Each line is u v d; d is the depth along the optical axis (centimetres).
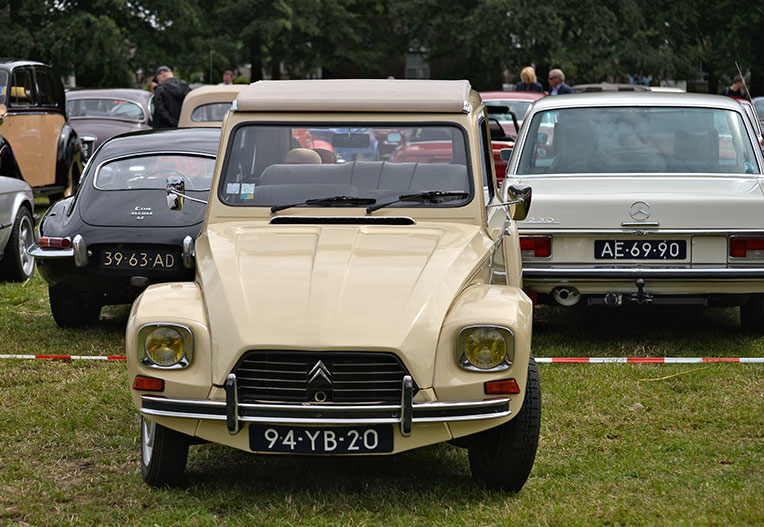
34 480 550
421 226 585
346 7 3938
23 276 1155
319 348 474
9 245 1129
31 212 1188
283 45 3853
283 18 3722
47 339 882
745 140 867
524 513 494
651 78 3822
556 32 3541
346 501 515
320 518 492
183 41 3669
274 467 570
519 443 505
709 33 3900
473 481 539
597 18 3591
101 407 684
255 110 623
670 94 918
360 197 605
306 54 3878
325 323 482
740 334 870
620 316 962
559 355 812
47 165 1647
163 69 1720
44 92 1656
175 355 488
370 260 530
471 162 613
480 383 480
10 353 827
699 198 782
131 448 607
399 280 510
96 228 846
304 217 591
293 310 489
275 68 4181
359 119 619
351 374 479
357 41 3878
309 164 618
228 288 506
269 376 481
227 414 473
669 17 3762
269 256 537
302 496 522
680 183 829
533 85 2080
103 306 1020
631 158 864
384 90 634
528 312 501
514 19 3534
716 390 710
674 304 796
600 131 881
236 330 483
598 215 788
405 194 605
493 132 1238
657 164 859
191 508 504
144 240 837
